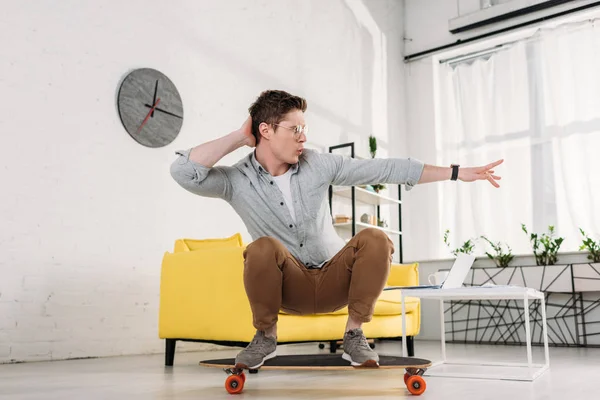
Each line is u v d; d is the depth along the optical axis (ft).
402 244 20.70
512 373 7.76
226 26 15.47
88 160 11.98
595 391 5.93
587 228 17.42
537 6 19.01
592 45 18.21
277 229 6.08
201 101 14.51
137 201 12.76
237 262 9.00
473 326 16.92
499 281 16.05
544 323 8.77
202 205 14.15
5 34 10.99
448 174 5.91
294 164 6.11
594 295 15.14
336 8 19.53
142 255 12.69
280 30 17.17
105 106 12.43
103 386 6.75
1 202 10.57
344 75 19.44
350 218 17.24
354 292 5.61
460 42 20.70
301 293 5.98
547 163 18.44
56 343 10.96
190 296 9.50
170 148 13.64
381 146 20.65
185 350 13.14
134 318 12.34
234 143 5.93
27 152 11.03
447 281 8.46
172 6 14.12
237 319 8.82
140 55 13.25
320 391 5.93
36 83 11.33
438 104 21.44
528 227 18.43
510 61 19.81
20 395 6.05
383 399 5.32
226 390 6.01
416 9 22.45
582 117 18.01
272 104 5.87
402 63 22.35
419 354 12.06
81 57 12.12
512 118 19.42
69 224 11.49
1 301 10.34
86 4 12.34
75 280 11.43
